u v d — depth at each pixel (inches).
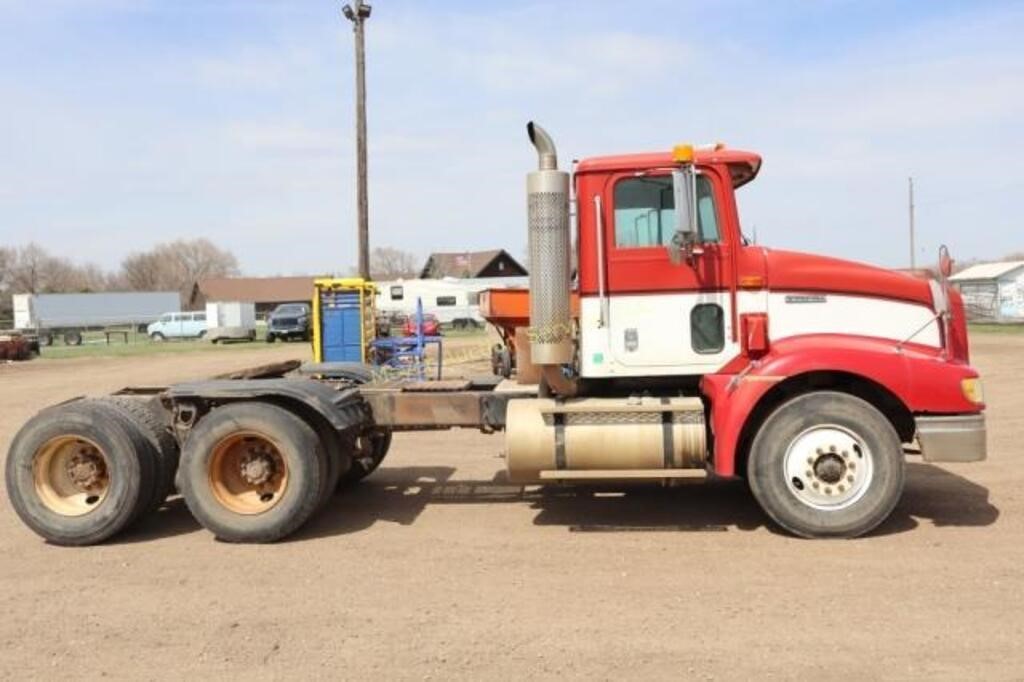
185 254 5285.4
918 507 294.2
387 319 1343.5
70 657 188.1
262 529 269.4
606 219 275.4
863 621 196.9
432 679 173.9
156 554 263.3
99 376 1035.3
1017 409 546.6
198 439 273.0
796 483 261.3
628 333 276.1
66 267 4918.8
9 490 276.8
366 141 1128.8
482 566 243.1
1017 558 238.4
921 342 273.9
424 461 409.7
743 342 271.7
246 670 179.9
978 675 169.8
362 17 1112.8
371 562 249.3
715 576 229.8
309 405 271.6
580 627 197.9
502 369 337.4
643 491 330.0
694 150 271.1
